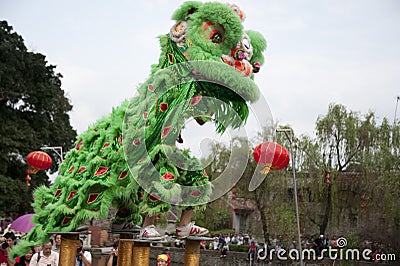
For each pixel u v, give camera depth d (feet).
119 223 18.30
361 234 64.34
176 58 14.88
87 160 16.42
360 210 63.31
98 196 15.87
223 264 73.46
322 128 66.23
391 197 60.08
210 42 14.40
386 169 61.62
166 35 15.51
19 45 76.84
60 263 16.43
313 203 67.62
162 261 17.30
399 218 59.98
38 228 16.96
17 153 73.61
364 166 62.39
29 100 76.59
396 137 63.00
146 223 16.02
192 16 14.53
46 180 77.15
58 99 80.07
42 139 77.56
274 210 66.54
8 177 70.69
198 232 16.22
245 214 100.32
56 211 16.30
